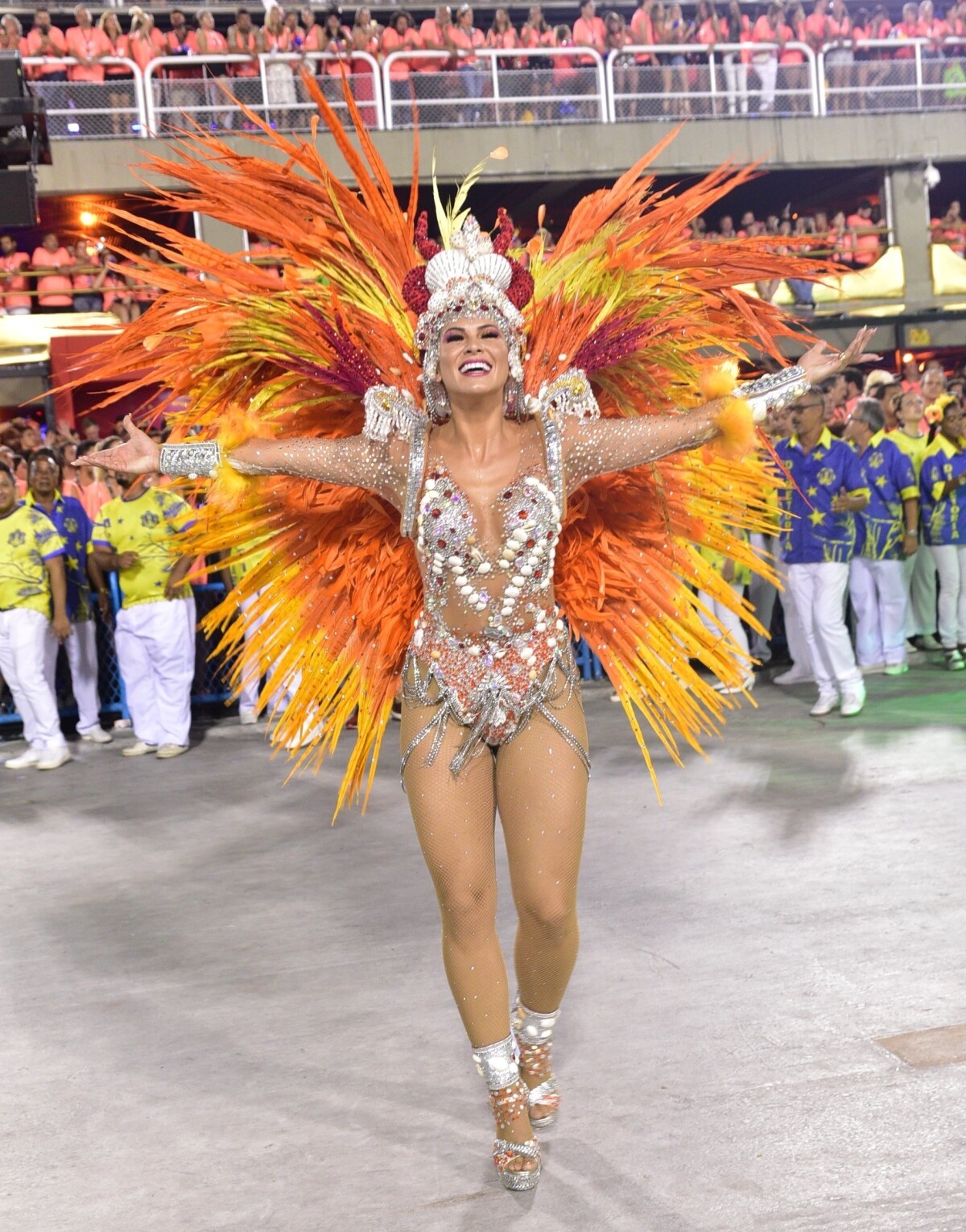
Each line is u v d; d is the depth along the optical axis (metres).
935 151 16.23
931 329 14.78
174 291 2.90
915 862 4.44
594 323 2.96
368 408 2.69
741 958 3.70
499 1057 2.66
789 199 19.27
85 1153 2.88
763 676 8.12
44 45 13.64
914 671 8.15
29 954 4.20
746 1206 2.50
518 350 2.66
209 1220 2.58
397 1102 3.03
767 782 5.62
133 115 13.83
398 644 3.06
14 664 7.00
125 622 7.08
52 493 7.47
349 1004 3.60
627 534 3.12
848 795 5.33
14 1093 3.19
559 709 2.73
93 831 5.71
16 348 11.98
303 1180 2.71
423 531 2.66
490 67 14.85
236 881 4.83
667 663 3.21
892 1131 2.72
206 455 2.72
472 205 17.19
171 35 13.80
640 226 2.96
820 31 15.85
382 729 3.12
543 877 2.71
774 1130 2.76
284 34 13.82
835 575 6.71
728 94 15.66
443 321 2.61
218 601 7.97
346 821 5.57
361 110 14.17
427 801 2.70
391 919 4.29
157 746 7.24
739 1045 3.15
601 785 5.79
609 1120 2.85
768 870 4.47
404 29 14.52
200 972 3.93
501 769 2.76
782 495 6.79
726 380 2.71
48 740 7.10
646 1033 3.26
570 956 2.79
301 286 2.95
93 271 13.51
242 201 2.92
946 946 3.69
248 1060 3.29
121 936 4.31
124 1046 3.43
